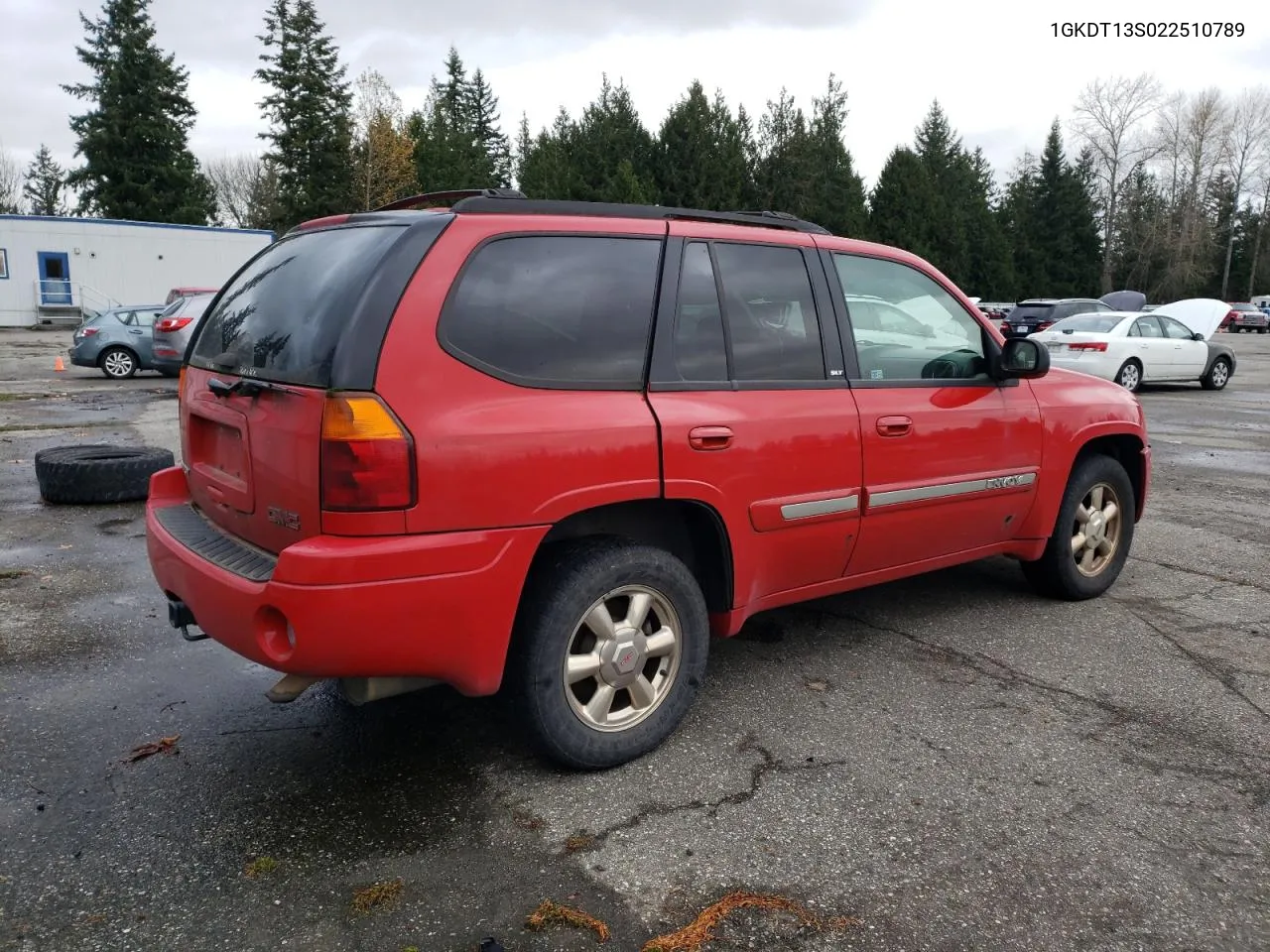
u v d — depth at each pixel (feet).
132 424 37.24
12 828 9.21
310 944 7.63
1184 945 7.79
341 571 8.45
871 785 10.22
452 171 181.68
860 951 7.64
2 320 107.14
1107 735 11.51
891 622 15.51
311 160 155.43
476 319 9.32
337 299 9.11
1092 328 56.59
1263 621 15.76
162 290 112.88
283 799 9.82
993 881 8.58
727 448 10.91
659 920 7.97
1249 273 260.01
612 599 10.47
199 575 9.62
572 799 9.87
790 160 166.30
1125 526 16.97
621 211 10.78
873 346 12.95
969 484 13.82
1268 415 45.85
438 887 8.37
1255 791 10.23
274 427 9.25
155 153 156.76
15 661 13.43
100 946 7.57
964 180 215.72
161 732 11.33
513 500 9.26
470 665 9.27
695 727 11.59
